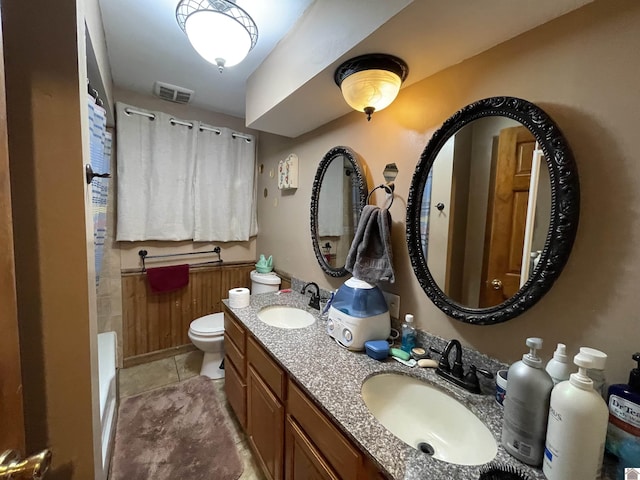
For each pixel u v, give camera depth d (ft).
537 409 2.13
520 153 2.80
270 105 5.13
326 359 3.61
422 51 3.21
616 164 2.27
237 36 3.96
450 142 3.44
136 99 7.28
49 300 2.13
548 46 2.64
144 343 7.89
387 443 2.32
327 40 3.64
